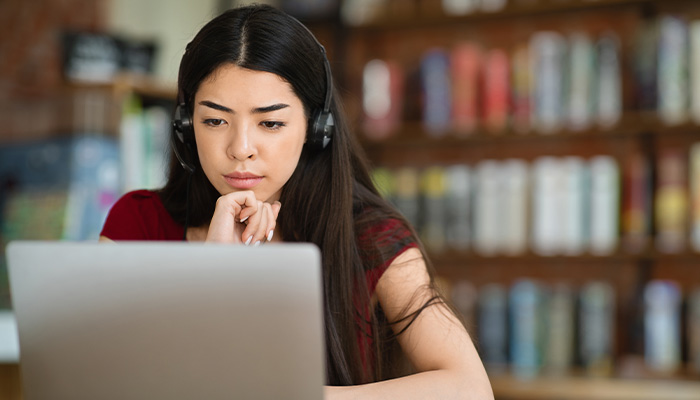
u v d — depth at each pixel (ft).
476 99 9.92
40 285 3.34
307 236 4.85
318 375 3.14
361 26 10.76
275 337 3.13
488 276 10.64
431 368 4.38
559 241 9.48
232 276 3.13
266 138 4.33
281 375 3.16
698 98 9.02
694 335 9.06
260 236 4.40
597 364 9.29
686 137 9.73
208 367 3.21
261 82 4.24
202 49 4.30
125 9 11.19
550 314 9.47
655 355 9.23
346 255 4.69
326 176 4.87
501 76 9.77
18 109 9.61
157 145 9.47
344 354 4.58
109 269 3.24
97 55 9.65
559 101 9.52
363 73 10.87
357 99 10.64
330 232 4.73
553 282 10.36
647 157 9.89
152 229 5.22
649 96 9.19
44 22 10.80
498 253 9.69
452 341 4.40
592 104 9.40
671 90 9.09
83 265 3.27
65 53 9.58
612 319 9.40
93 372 3.35
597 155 10.11
